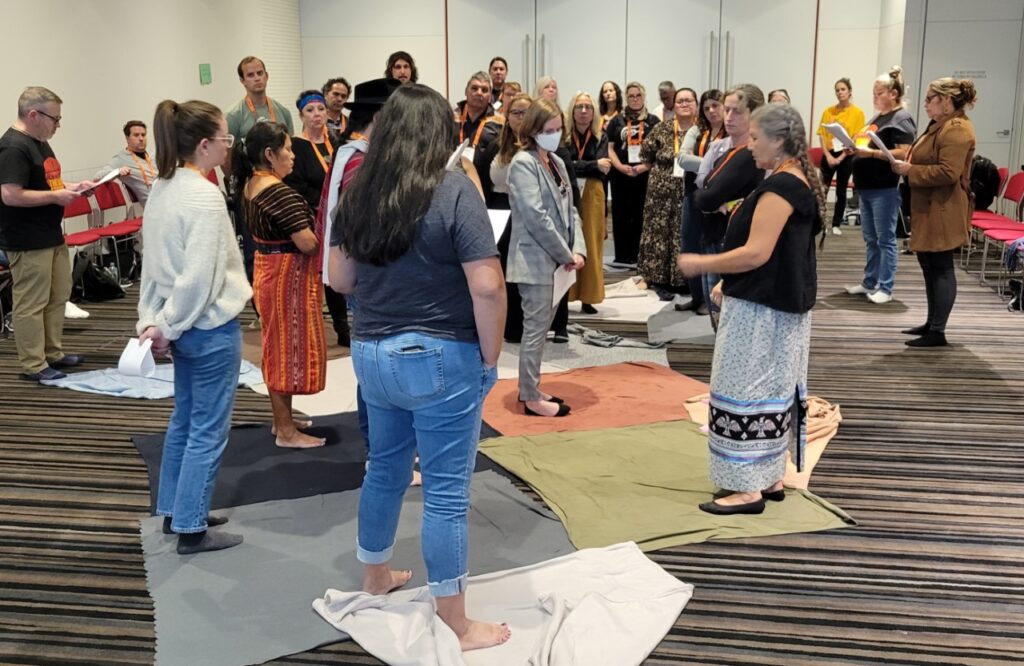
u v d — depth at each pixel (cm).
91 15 688
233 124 613
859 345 538
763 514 319
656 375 478
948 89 499
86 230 695
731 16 1002
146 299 281
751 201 294
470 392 221
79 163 680
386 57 1048
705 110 534
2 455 384
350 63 1055
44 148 481
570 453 371
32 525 321
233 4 899
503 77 751
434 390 217
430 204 208
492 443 381
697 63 1015
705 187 455
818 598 270
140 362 266
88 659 243
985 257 693
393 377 217
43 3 633
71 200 468
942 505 330
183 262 269
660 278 657
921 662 239
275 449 380
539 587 270
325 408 431
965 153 494
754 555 294
